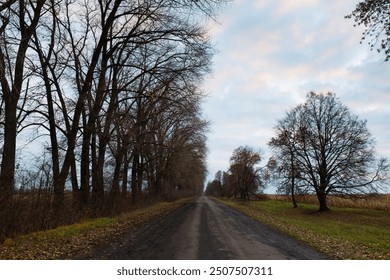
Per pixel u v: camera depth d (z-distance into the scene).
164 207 42.19
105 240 13.98
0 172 16.47
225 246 13.20
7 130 16.98
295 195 50.62
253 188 84.88
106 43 24.58
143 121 29.09
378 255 12.59
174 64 24.75
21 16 17.48
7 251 11.12
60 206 18.31
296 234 17.89
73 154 23.94
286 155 48.31
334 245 14.46
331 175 45.22
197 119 45.78
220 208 43.28
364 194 43.41
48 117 21.20
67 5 23.77
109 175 35.50
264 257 11.12
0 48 14.81
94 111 23.53
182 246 12.91
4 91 17.03
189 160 55.16
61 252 11.28
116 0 21.70
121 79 29.17
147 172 49.25
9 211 13.43
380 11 16.67
